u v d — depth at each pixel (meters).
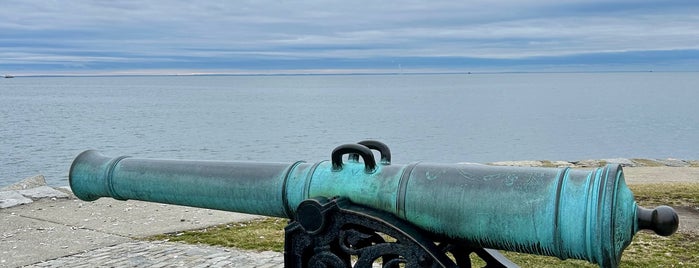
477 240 3.84
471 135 45.47
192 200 4.73
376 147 4.42
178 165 4.83
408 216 3.97
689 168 15.98
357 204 4.13
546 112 71.62
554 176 3.67
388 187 4.04
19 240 8.33
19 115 62.94
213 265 6.75
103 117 61.22
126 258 7.21
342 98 116.38
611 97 116.00
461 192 3.84
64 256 7.50
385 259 4.36
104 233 8.66
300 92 164.50
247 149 36.84
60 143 37.94
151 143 39.16
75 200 10.98
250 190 4.47
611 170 3.49
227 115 65.06
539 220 3.58
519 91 167.25
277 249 7.50
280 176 4.41
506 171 3.83
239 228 8.75
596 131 48.16
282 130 47.81
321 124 53.72
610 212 3.33
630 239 3.54
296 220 4.07
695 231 8.12
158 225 9.09
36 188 11.74
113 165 5.05
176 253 7.33
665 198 10.45
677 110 73.06
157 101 101.19
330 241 4.05
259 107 81.50
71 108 77.31
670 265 6.63
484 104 91.75
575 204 3.48
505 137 44.38
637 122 56.22
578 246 3.46
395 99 111.31
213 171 4.66
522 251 3.75
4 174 26.52
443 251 4.04
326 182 4.23
